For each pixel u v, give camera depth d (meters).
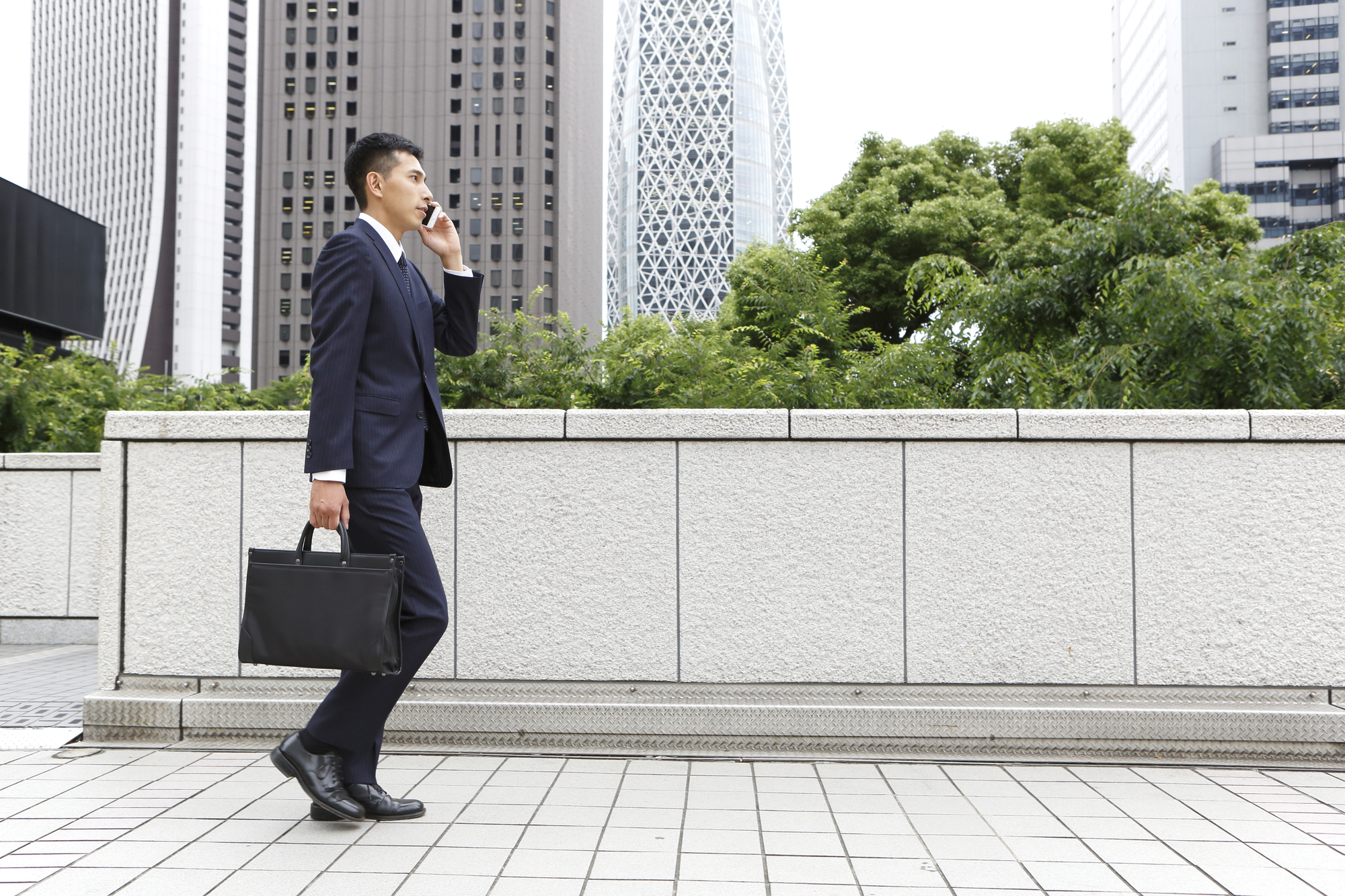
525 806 2.86
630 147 119.06
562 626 3.62
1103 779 3.18
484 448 3.67
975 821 2.75
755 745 3.49
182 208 118.62
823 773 3.24
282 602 2.50
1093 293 6.38
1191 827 2.71
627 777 3.19
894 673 3.57
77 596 6.59
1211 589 3.54
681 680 3.59
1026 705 3.47
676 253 114.69
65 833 2.60
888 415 3.60
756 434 3.61
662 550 3.62
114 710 3.56
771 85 122.31
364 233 2.74
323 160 82.06
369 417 2.65
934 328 6.82
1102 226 6.41
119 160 125.62
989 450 3.59
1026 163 20.98
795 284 7.77
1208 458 3.56
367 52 83.06
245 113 125.75
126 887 2.23
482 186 82.06
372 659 2.44
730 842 2.56
